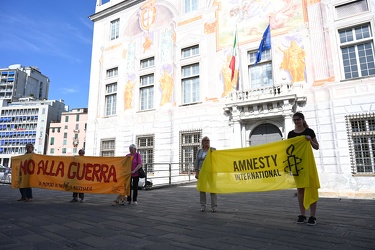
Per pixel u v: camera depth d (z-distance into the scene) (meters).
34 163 8.06
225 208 6.27
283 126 12.59
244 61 14.12
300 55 12.65
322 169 11.33
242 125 13.47
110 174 7.41
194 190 10.87
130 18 19.52
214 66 14.98
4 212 5.91
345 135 11.02
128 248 3.29
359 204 6.65
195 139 15.13
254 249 3.20
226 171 5.76
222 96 14.42
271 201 7.42
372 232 3.90
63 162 7.96
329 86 11.69
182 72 16.31
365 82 10.97
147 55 17.98
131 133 17.67
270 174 5.22
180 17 16.83
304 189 4.67
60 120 77.00
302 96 12.03
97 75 20.42
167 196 8.83
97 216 5.37
